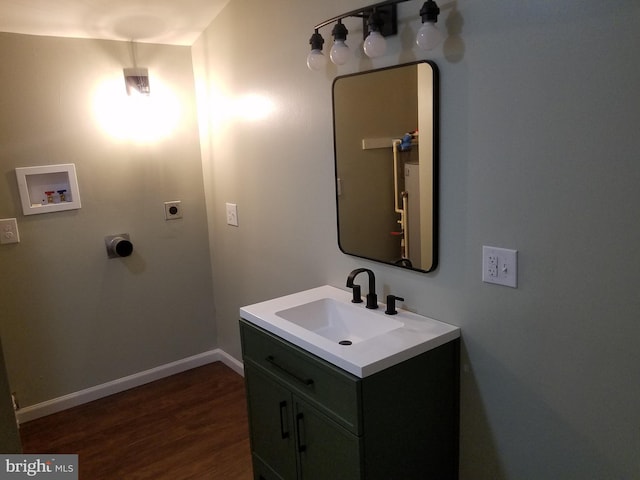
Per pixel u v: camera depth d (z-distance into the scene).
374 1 1.73
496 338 1.53
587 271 1.28
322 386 1.53
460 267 1.60
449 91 1.52
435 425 1.63
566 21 1.23
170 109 2.91
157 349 3.09
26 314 2.63
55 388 2.77
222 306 3.18
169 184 2.98
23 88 2.46
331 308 1.97
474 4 1.41
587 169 1.24
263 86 2.38
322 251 2.21
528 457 1.51
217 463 2.26
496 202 1.46
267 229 2.56
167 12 2.49
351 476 1.48
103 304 2.86
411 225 1.72
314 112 2.09
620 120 1.17
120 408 2.78
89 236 2.75
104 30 2.55
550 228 1.34
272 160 2.42
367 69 1.79
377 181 1.82
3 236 2.50
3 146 2.45
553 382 1.41
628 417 1.26
